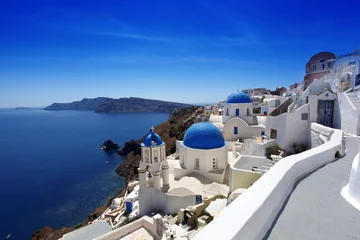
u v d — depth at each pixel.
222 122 36.47
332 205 5.19
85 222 37.38
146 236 17.52
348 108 15.51
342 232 4.10
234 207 4.00
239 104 34.38
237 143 27.59
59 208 44.25
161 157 23.14
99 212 39.66
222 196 18.52
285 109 26.78
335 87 20.86
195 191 20.97
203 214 16.66
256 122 33.62
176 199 20.41
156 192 21.97
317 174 7.37
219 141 25.02
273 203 4.76
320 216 4.71
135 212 29.08
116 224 27.45
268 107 35.97
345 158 9.33
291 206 5.18
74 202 46.81
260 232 3.98
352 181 5.46
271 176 5.70
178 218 17.48
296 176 6.91
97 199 48.19
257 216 3.90
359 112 14.46
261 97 54.81
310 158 7.81
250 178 13.82
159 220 16.88
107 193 51.28
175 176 25.30
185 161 25.36
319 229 4.22
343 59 32.19
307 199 5.52
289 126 17.72
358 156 5.40
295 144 17.81
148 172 25.20
